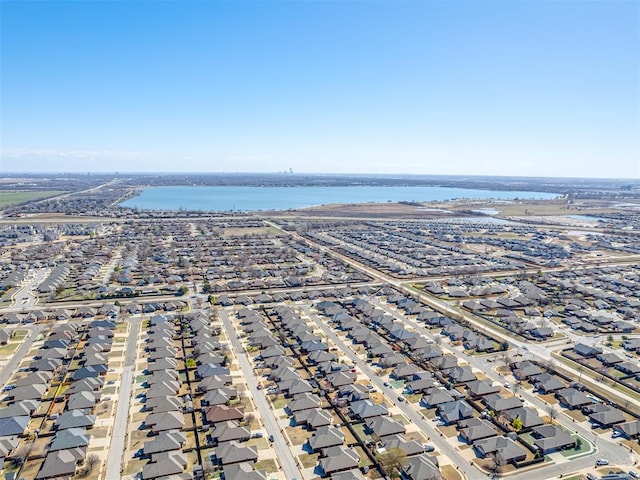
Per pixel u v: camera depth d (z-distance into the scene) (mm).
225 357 150375
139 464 99875
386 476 97250
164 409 119062
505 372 146500
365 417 117875
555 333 182000
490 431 110750
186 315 194000
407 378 141375
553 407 125062
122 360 152500
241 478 93188
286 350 161875
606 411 118750
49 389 132500
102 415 118688
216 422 115125
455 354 160750
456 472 98500
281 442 108875
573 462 101938
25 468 98438
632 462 102000
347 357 157250
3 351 159125
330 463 98688
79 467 98500
